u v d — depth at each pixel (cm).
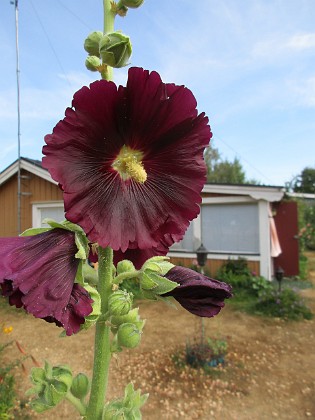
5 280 108
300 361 672
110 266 146
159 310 958
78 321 113
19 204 1197
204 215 1252
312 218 2203
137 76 113
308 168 4872
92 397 150
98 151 117
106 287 145
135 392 155
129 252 158
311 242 2336
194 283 135
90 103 110
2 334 792
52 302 108
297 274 1392
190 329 819
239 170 4253
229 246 1227
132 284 1071
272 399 548
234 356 686
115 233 119
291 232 1402
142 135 124
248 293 1090
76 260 120
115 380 600
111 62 137
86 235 113
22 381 572
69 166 110
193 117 127
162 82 116
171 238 151
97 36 147
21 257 113
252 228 1205
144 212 127
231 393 562
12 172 1260
